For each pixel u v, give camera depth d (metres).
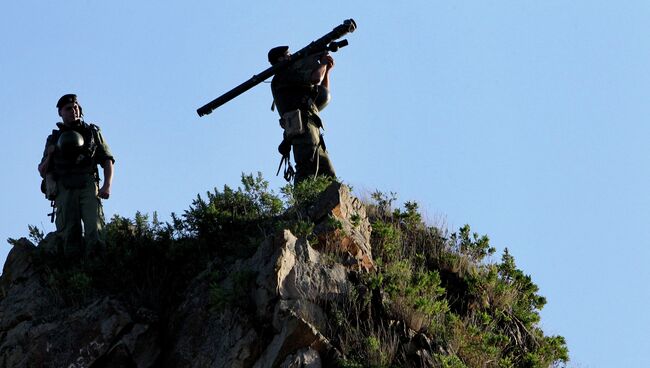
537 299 30.12
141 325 26.97
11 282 29.00
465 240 31.25
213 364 25.33
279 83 32.50
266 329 25.22
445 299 27.88
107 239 29.94
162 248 29.48
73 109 30.58
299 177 31.95
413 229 31.23
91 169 30.41
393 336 25.55
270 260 26.17
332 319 25.44
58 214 30.12
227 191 30.88
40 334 26.86
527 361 28.02
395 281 27.02
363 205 30.33
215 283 27.03
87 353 26.45
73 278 27.75
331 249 27.19
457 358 25.36
